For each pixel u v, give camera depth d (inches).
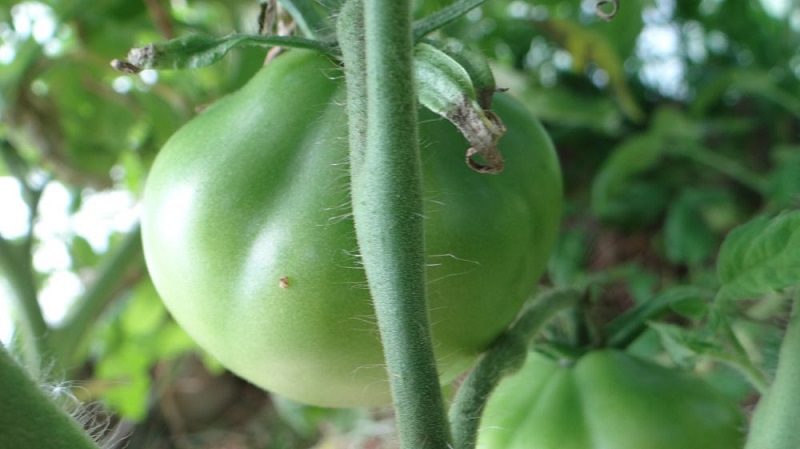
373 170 7.2
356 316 8.9
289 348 9.0
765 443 9.0
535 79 37.8
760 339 11.9
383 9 7.1
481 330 9.5
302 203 8.8
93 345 28.4
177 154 9.3
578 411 10.5
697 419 10.3
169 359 34.8
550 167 9.9
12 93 19.7
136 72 8.5
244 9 21.9
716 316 9.9
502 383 11.0
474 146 7.6
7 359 7.0
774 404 9.1
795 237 9.4
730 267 9.8
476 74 8.3
